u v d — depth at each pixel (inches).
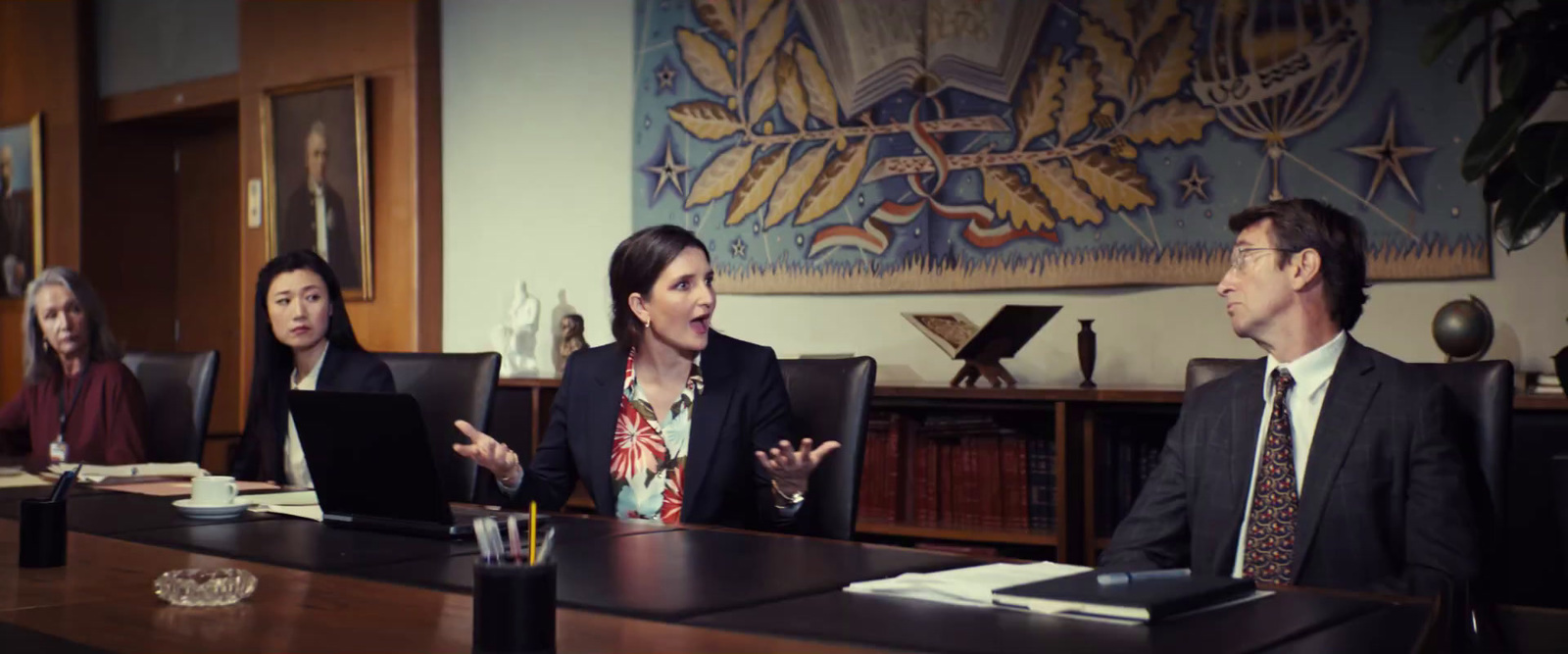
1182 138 154.0
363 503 80.4
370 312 221.0
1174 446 87.4
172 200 287.3
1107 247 158.1
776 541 74.5
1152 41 156.0
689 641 48.1
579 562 66.7
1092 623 51.1
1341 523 78.1
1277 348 84.0
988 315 167.0
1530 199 115.4
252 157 239.3
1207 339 152.8
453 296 217.6
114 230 277.7
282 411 123.0
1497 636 76.2
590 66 203.2
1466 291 140.3
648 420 104.5
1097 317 159.8
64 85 275.3
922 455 153.5
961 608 54.3
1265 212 84.8
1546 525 116.2
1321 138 146.6
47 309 147.9
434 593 58.4
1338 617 52.3
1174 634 49.0
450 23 218.4
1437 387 79.1
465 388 121.1
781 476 89.0
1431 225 141.1
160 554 70.1
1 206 286.7
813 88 179.2
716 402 102.0
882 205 173.5
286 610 54.4
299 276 120.9
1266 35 149.5
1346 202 145.5
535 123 208.8
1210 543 82.3
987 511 148.9
